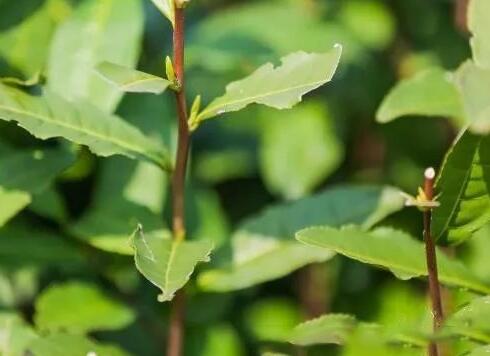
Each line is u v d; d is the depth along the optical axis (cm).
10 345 72
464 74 58
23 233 72
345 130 87
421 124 86
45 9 72
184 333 76
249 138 88
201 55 81
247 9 84
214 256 70
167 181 74
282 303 84
